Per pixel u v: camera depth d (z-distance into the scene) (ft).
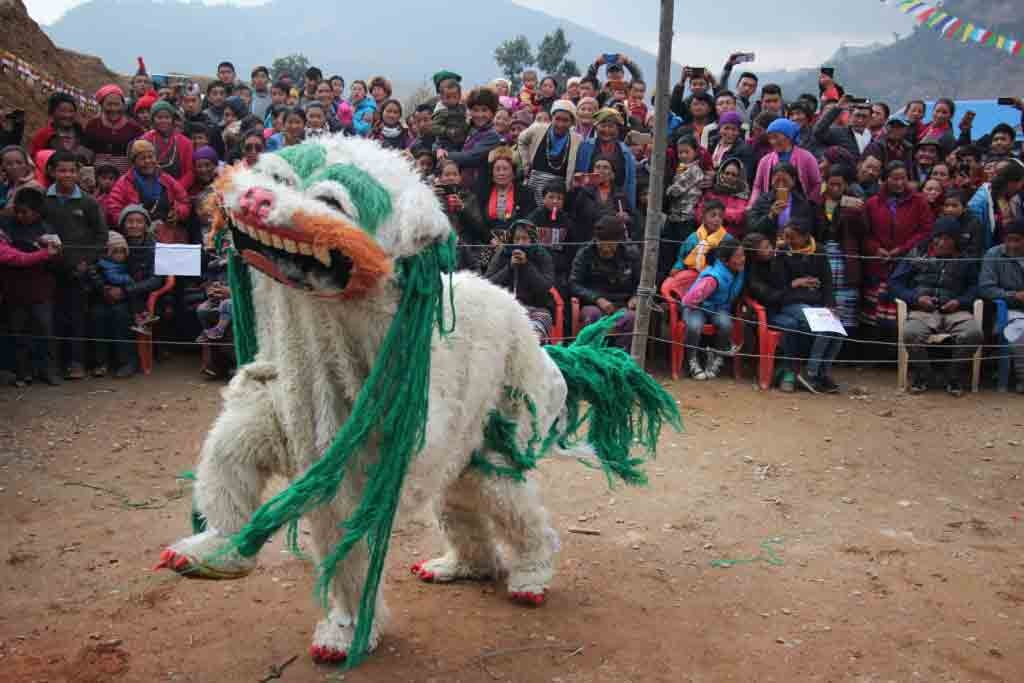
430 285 10.65
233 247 10.59
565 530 16.49
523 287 24.71
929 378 26.32
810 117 33.76
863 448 21.27
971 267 26.58
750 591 14.47
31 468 18.30
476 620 13.34
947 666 12.46
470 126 31.01
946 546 16.26
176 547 10.43
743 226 27.45
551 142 28.71
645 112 36.40
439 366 11.60
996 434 22.50
